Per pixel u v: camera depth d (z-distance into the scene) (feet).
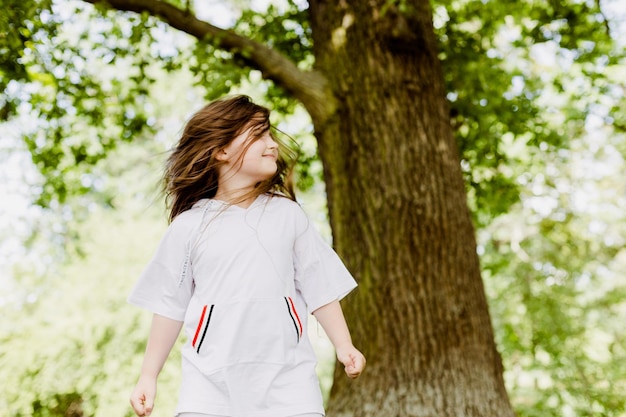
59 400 42.22
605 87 27.37
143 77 22.15
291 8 22.67
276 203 7.99
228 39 16.71
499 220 39.24
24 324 42.24
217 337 7.22
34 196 25.94
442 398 13.39
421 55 16.48
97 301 42.91
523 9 22.07
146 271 7.84
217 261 7.48
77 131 25.00
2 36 17.10
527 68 29.22
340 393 14.30
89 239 51.55
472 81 22.21
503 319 40.09
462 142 24.00
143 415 7.32
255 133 8.00
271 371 7.13
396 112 15.67
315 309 7.91
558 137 25.38
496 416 13.38
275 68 16.52
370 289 14.53
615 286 41.60
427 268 14.52
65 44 21.11
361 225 15.05
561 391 39.55
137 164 52.60
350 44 16.37
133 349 41.98
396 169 15.21
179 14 16.63
